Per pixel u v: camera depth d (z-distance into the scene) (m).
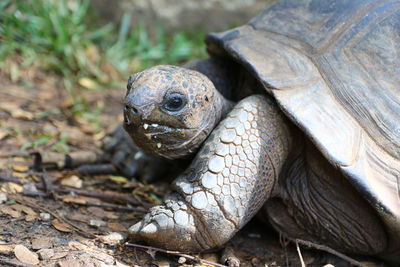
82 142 4.86
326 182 3.40
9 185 3.78
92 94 6.16
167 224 3.02
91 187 4.11
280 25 3.81
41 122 5.10
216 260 3.30
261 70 3.38
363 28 3.53
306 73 3.40
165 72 3.19
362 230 3.47
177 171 4.33
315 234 3.58
